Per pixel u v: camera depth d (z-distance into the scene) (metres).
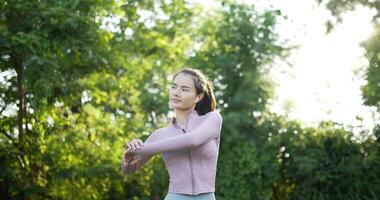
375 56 10.04
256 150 10.33
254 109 10.41
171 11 11.16
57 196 10.54
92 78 10.23
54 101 9.98
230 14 10.67
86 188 10.60
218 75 10.57
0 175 9.92
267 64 10.57
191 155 3.29
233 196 10.36
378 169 10.45
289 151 10.65
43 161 10.12
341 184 10.46
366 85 10.23
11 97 10.14
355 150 10.62
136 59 11.04
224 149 10.41
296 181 10.85
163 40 11.08
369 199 10.38
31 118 10.17
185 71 3.39
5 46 8.82
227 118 10.16
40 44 8.98
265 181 10.52
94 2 9.72
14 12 9.24
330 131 10.70
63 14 9.11
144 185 10.95
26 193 10.20
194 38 11.37
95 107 10.65
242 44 10.58
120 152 10.45
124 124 10.70
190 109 3.38
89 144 10.38
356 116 10.65
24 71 9.14
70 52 9.62
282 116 10.82
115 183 10.62
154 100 10.77
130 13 10.67
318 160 10.45
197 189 3.27
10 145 9.98
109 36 10.14
